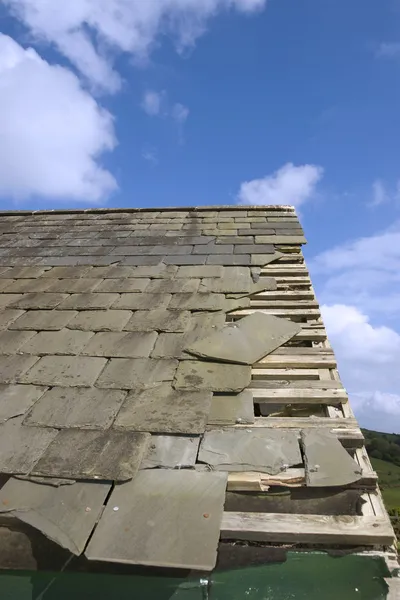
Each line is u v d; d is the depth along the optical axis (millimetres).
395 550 1761
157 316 3494
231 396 2578
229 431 2285
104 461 2082
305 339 3246
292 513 1929
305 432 2268
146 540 1687
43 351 3090
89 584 1760
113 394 2592
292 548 1791
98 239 5609
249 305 3660
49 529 1762
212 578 1722
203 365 2857
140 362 2900
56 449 2186
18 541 1889
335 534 1763
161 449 2168
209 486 1939
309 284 4086
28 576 1800
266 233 5465
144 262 4691
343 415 2480
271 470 2025
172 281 4137
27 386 2715
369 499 1955
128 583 1739
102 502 1883
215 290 3912
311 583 1703
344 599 1646
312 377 2812
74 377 2773
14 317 3631
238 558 1775
